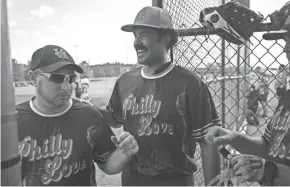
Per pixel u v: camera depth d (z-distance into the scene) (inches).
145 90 53.7
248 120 98.2
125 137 42.1
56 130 43.1
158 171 52.1
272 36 49.8
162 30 51.1
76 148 43.3
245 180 38.3
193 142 53.7
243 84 107.4
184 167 52.6
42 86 41.4
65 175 42.8
